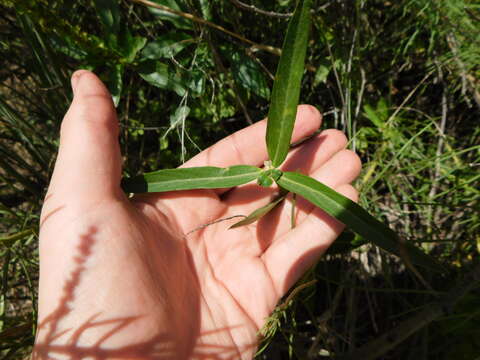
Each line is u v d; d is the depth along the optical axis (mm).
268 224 239
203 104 273
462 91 271
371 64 298
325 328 247
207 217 230
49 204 177
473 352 231
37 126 301
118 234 177
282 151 190
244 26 275
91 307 166
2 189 304
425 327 232
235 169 203
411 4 263
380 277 275
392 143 281
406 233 277
